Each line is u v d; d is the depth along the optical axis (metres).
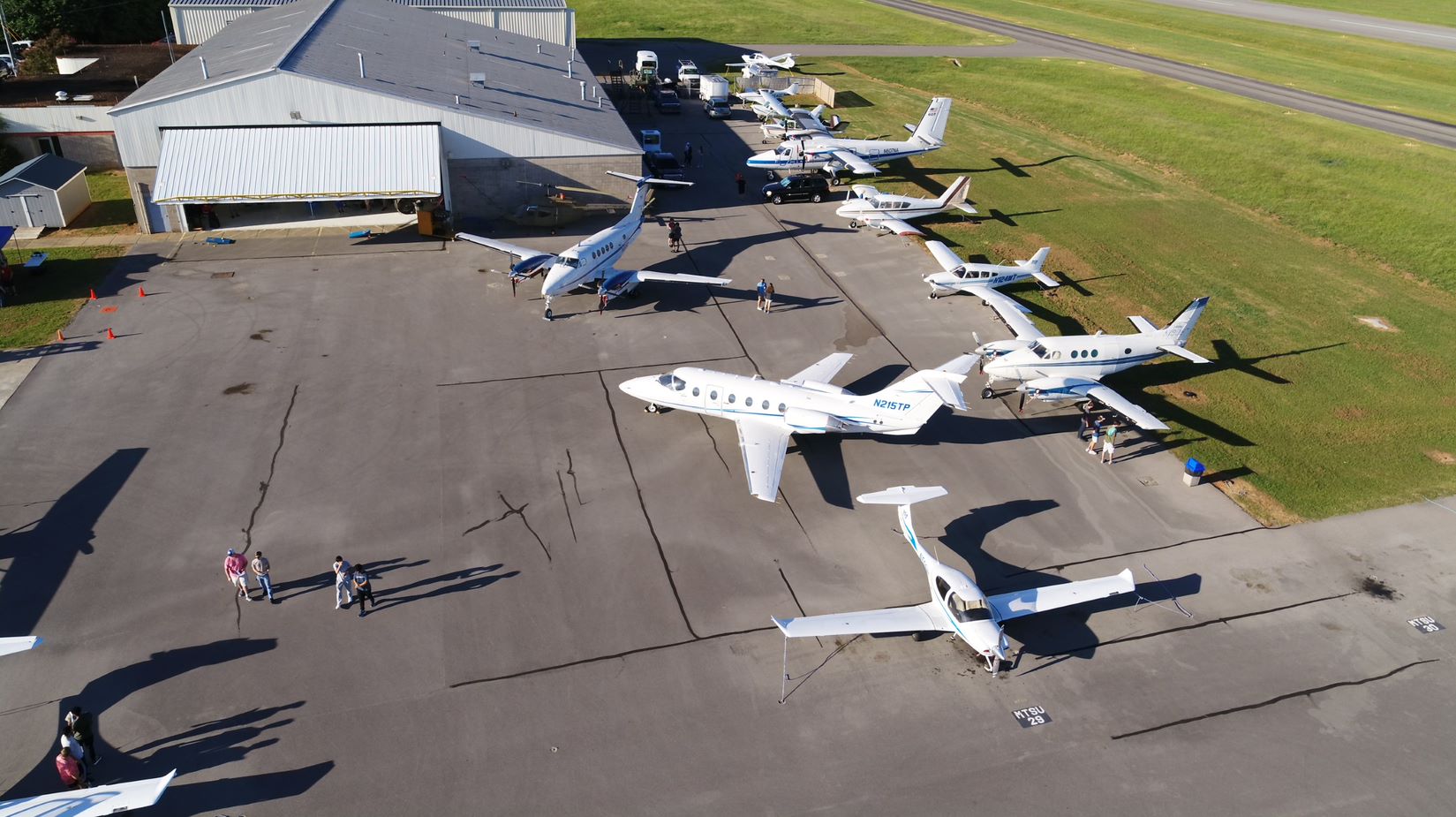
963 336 50.22
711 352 46.88
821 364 42.47
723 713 26.70
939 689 27.98
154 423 38.53
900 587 31.77
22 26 92.00
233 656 27.69
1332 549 34.91
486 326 48.34
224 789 23.69
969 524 35.25
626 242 53.66
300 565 31.31
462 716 26.11
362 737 25.33
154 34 102.12
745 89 102.12
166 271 52.59
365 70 61.72
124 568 30.83
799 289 55.03
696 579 31.73
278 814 23.11
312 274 53.31
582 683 27.44
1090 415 43.38
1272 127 93.81
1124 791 24.84
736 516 35.00
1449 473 40.31
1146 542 34.78
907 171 79.00
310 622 29.09
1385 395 46.88
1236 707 27.78
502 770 24.56
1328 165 83.50
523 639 28.88
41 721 25.34
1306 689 28.52
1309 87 111.56
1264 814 24.39
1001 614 28.66
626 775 24.58
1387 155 85.81
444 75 67.19
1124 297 56.72
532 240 59.88
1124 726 26.94
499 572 31.52
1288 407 45.19
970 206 67.62
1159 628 30.77
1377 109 102.62
